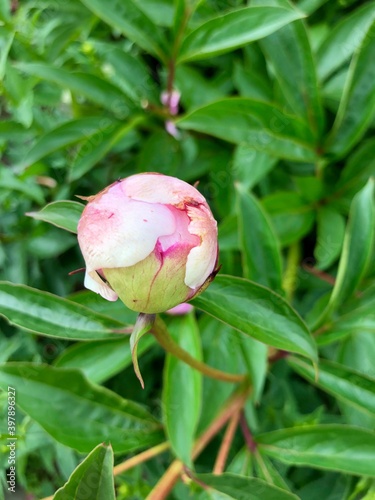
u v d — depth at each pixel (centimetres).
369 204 49
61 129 53
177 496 53
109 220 39
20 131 56
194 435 52
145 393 58
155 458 56
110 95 53
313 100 52
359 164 55
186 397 50
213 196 57
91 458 40
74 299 51
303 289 58
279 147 52
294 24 51
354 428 48
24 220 59
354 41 54
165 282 40
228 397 53
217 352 54
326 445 49
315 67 52
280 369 56
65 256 60
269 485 47
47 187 60
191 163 57
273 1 49
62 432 47
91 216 40
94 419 48
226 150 57
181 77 56
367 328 49
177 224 40
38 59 54
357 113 52
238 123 51
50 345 59
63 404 47
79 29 55
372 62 51
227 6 56
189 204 40
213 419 53
